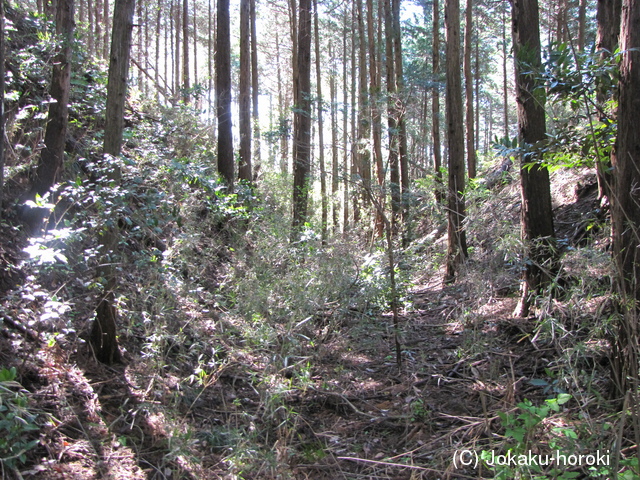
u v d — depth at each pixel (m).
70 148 6.32
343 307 5.78
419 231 12.52
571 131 3.92
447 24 8.46
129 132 7.21
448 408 4.20
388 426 4.02
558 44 3.63
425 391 4.57
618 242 2.63
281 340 5.12
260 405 3.91
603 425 2.97
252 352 4.95
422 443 3.69
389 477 3.30
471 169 14.25
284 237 7.76
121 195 4.09
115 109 4.25
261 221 8.72
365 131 9.84
